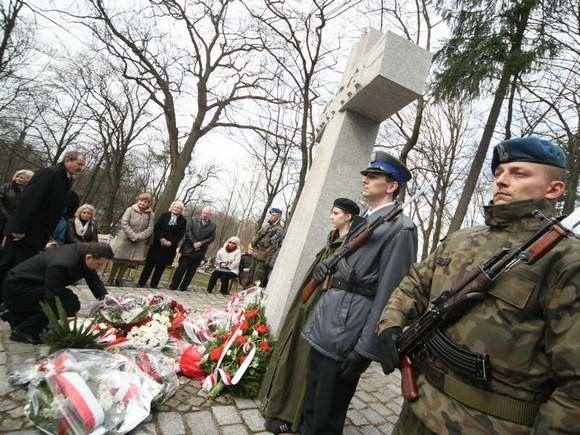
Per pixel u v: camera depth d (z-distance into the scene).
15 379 2.66
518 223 1.33
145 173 33.75
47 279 3.39
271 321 3.49
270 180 23.16
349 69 4.37
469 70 7.39
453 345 1.27
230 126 13.99
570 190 8.08
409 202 2.43
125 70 13.43
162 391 2.76
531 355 1.14
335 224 2.90
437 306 1.37
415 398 1.35
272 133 14.52
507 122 8.91
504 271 1.23
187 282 7.53
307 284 2.89
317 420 2.21
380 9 10.12
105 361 2.58
